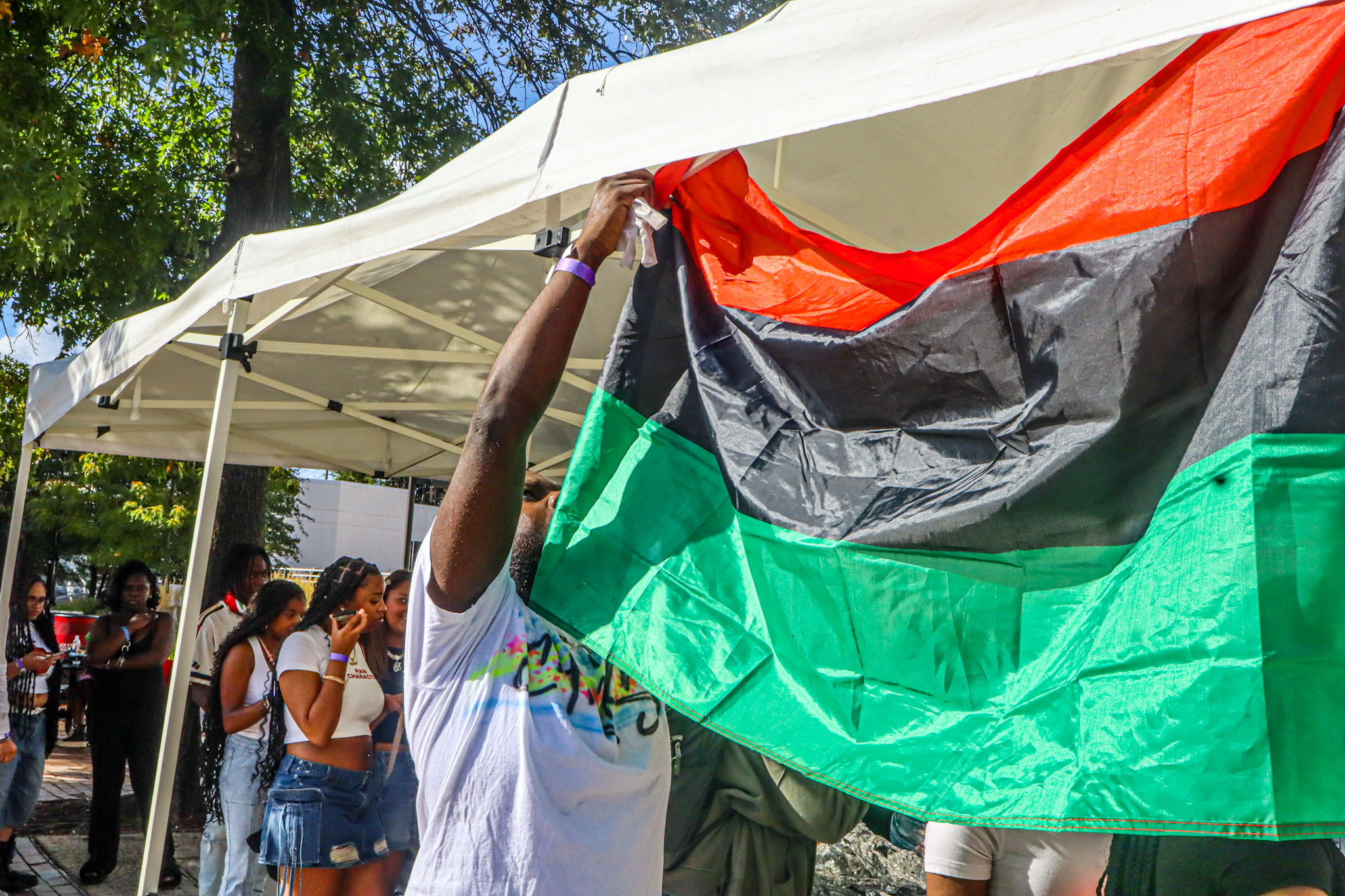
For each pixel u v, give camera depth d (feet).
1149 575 4.58
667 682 5.62
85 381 17.84
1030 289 5.44
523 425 5.29
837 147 11.60
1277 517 4.24
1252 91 5.00
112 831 19.69
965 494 5.36
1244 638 4.17
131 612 20.35
